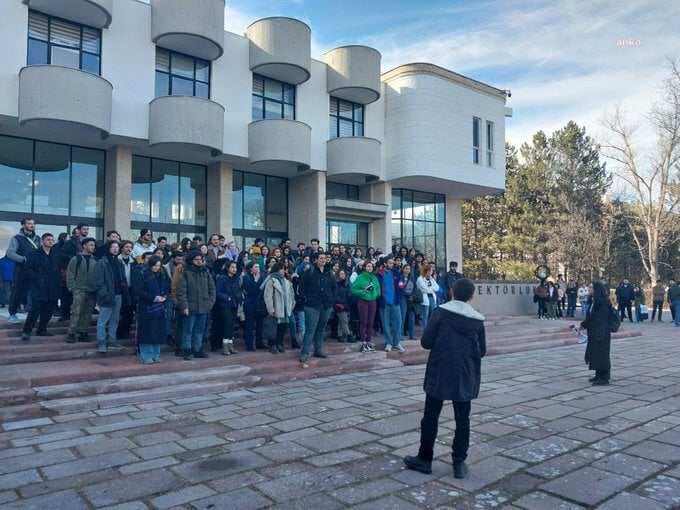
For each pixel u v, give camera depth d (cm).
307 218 1805
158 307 822
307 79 1703
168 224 1608
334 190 1959
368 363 986
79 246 985
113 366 793
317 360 953
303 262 1099
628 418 647
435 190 2155
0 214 1347
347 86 1769
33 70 1212
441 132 1927
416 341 1187
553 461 494
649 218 3547
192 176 1666
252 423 612
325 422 618
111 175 1469
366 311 1070
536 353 1285
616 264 4425
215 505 392
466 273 4038
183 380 789
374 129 1933
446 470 470
